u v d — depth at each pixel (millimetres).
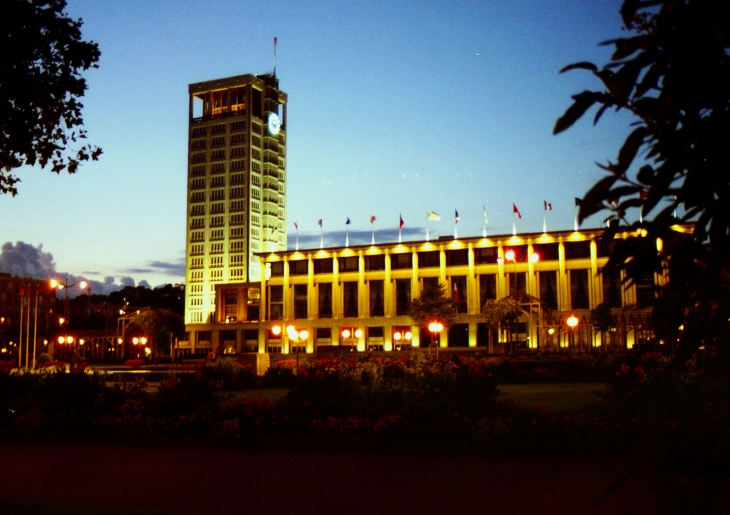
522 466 17438
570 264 122562
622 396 5637
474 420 21188
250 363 54000
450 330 130875
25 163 14930
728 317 4059
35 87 13922
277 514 13805
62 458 20781
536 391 39000
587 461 17594
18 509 13414
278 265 147375
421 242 134375
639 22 3814
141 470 18734
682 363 4234
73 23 14375
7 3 13195
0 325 177750
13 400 27328
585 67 3973
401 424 21234
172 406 24484
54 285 87000
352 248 139625
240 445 22047
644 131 3898
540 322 93688
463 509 13656
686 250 4047
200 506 14625
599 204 4016
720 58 3711
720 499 4066
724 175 3789
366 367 41219
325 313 141875
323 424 22203
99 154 15586
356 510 13906
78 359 51500
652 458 4406
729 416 4215
